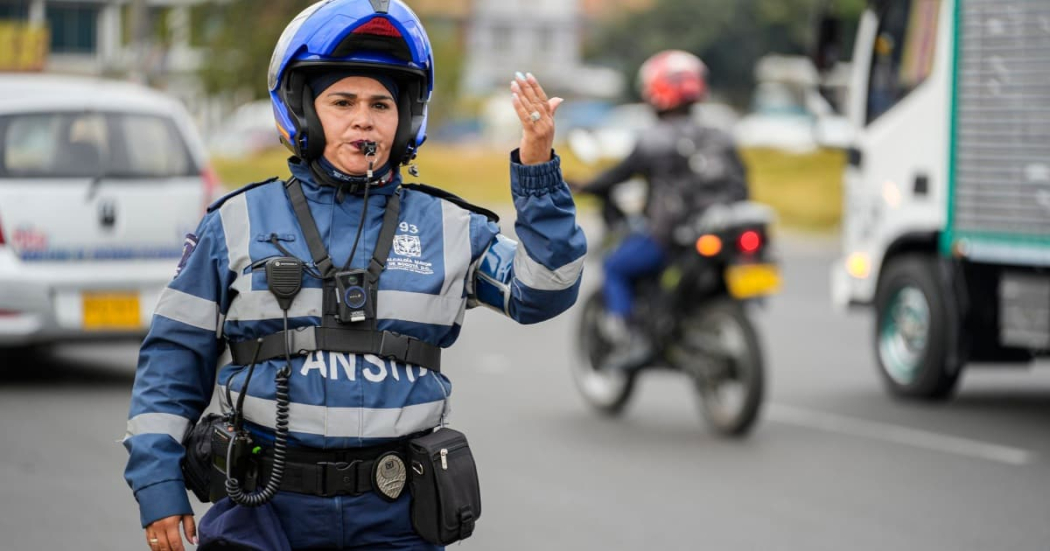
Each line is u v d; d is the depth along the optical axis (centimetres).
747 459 2061
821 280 4969
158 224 2430
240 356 828
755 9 17262
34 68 5106
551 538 1600
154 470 812
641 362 2250
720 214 2158
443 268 834
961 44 2488
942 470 2000
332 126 833
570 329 3597
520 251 831
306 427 808
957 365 2505
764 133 11981
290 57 829
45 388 2441
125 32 6041
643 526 1662
